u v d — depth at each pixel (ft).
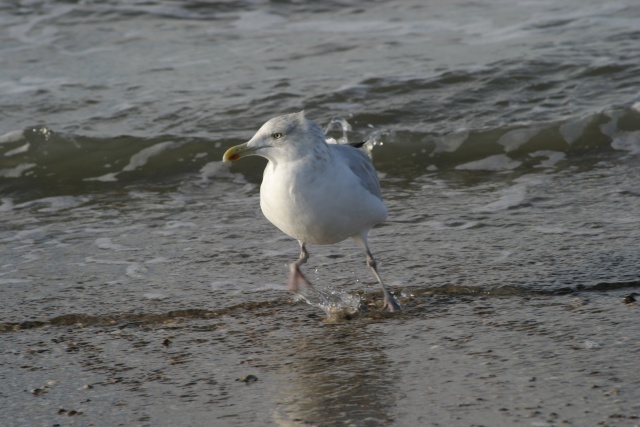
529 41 63.16
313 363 27.63
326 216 30.17
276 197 30.17
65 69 62.75
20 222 43.24
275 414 24.41
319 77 59.41
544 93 55.93
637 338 27.68
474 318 30.35
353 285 34.06
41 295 34.17
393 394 25.11
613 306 30.45
